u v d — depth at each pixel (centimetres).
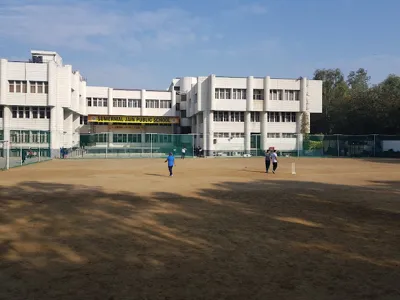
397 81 5781
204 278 614
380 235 907
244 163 3925
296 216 1123
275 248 795
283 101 5772
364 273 645
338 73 7812
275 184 1942
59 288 566
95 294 543
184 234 906
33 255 732
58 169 2994
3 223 1005
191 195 1530
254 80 5694
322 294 552
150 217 1097
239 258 725
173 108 7100
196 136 6112
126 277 615
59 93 5141
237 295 545
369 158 4934
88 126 6781
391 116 5241
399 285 591
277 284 591
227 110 5631
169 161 2414
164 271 646
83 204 1302
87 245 805
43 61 5534
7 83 4925
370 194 1578
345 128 6162
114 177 2303
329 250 782
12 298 528
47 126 5094
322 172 2755
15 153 4747
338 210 1220
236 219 1077
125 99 6938
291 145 5728
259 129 5784
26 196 1480
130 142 5525
